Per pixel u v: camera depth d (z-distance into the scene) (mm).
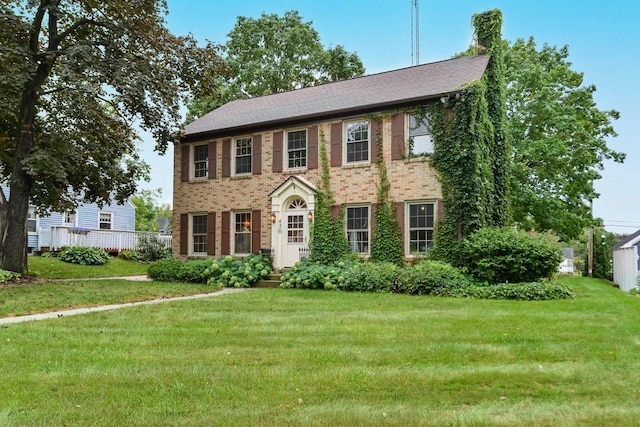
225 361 5488
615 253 27188
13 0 15188
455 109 15023
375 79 19297
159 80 16078
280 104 20281
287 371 5055
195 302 11078
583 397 4305
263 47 32781
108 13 16703
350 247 16578
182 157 20703
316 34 34312
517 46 24250
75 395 4293
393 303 10914
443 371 5059
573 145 23125
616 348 6133
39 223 26297
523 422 3691
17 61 14555
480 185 14938
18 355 5738
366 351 5965
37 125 17719
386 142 16109
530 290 12172
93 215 29844
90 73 15641
